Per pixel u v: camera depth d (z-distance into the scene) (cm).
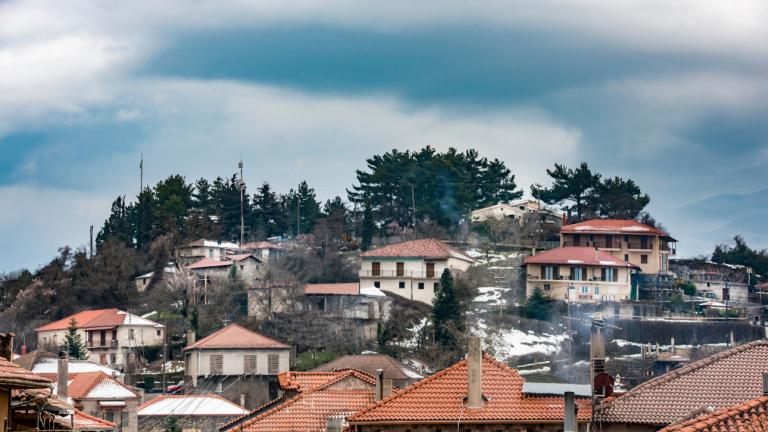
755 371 11212
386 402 11344
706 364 11406
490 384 11462
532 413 11094
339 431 11862
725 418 8506
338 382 13250
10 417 8762
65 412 10950
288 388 13812
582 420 10981
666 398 11081
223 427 14575
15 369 8662
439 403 11275
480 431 11069
